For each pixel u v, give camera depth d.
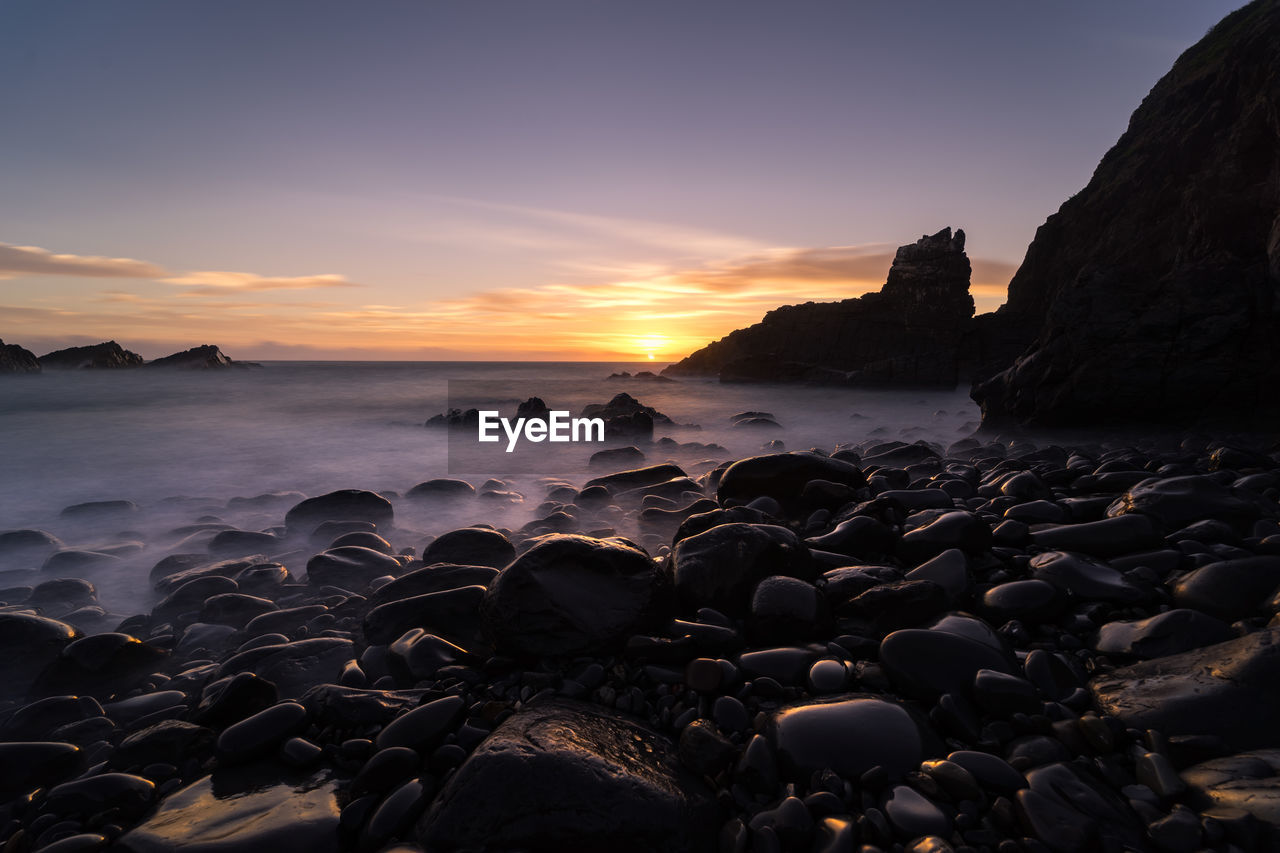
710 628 3.76
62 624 5.05
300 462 16.69
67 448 19.19
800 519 6.32
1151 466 7.38
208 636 5.19
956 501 6.23
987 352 41.22
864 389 43.59
